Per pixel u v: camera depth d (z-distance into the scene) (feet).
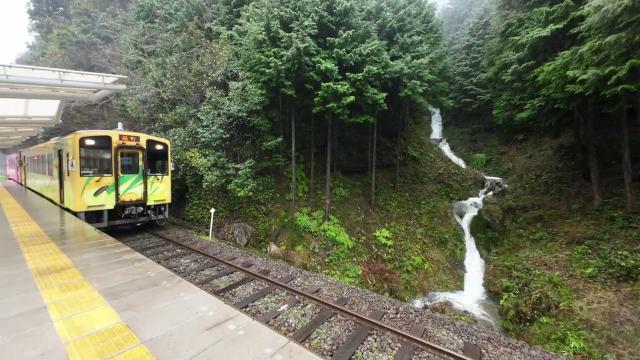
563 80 31.12
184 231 36.96
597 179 38.47
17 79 23.38
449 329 18.11
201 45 49.16
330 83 35.96
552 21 34.76
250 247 39.24
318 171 52.49
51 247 23.75
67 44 78.23
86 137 30.35
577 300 27.61
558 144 58.85
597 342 23.75
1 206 40.98
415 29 46.19
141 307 15.33
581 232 35.58
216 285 21.79
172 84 46.01
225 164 39.68
